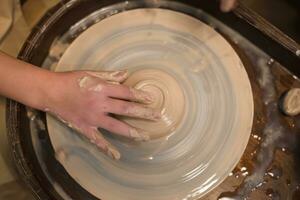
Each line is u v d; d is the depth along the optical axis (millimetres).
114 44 1049
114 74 906
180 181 937
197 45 1047
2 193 1102
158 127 937
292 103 1010
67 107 897
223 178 942
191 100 992
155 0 1127
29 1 1172
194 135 968
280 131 1021
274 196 971
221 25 1108
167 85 975
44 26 1027
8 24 1077
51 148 996
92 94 871
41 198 905
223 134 972
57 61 1072
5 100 1051
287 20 1243
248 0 1253
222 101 998
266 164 992
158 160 952
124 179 936
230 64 1027
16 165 941
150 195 923
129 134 866
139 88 958
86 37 1047
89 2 1065
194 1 1105
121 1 1116
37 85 908
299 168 998
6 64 916
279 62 1070
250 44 1089
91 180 933
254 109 1036
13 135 950
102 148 900
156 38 1056
